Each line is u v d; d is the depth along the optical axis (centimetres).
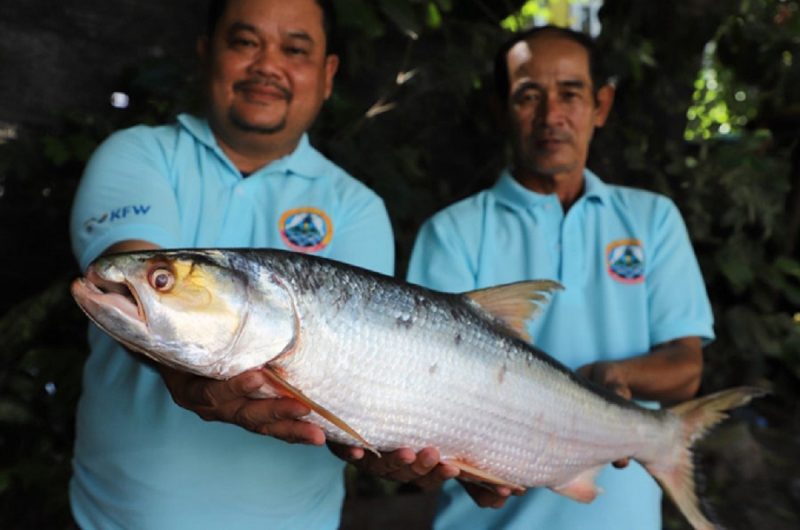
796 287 306
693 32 262
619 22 261
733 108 314
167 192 125
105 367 127
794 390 319
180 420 122
